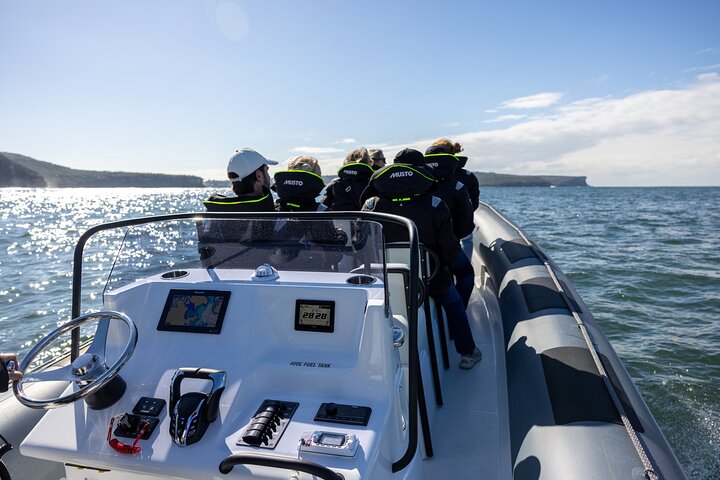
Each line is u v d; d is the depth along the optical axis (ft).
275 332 5.31
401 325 6.77
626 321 23.75
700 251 44.09
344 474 3.95
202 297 5.50
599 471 5.42
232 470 4.10
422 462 6.75
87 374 4.44
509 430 7.68
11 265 41.24
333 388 4.95
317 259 6.02
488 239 17.57
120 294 5.66
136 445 4.42
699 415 15.06
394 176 8.21
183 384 4.84
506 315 10.98
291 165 8.96
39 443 4.58
